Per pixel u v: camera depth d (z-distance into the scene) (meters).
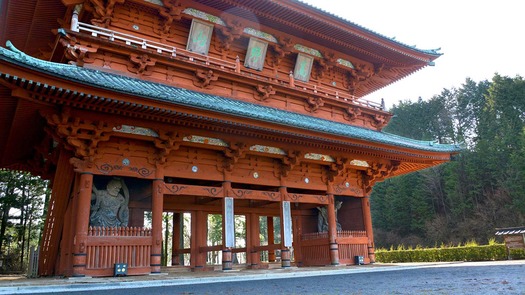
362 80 29.52
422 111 89.38
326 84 28.03
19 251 44.91
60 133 15.27
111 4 19.38
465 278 12.47
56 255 17.39
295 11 22.89
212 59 22.92
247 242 24.80
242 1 21.88
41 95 13.78
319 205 26.17
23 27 21.89
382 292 9.12
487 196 63.44
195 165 19.02
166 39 21.77
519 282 10.30
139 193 20.27
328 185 23.64
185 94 18.88
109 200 17.55
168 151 17.66
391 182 75.31
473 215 64.56
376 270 19.59
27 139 19.55
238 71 22.31
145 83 18.75
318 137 19.92
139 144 17.59
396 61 29.05
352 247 23.91
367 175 25.62
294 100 24.70
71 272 15.36
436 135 85.69
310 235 24.67
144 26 21.25
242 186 24.03
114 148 17.00
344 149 22.36
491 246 32.03
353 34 25.42
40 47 23.34
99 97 14.27
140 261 16.42
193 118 16.55
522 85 74.00
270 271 18.25
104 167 16.52
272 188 23.16
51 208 17.72
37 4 19.91
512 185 58.81
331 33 25.33
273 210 26.41
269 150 20.75
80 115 15.37
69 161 16.11
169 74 20.39
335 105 26.20
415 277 13.87
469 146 76.12
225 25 23.08
